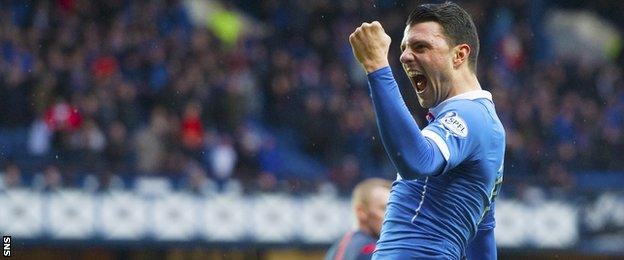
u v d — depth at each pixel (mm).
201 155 56469
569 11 84500
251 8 74125
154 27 63438
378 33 13875
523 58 74188
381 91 13703
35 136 53812
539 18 78062
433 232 14562
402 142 13562
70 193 49781
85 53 59500
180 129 56812
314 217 54562
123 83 57688
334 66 67812
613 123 71750
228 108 59906
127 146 54750
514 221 58844
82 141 53938
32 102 56250
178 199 52031
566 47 81375
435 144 13906
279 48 69750
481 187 14742
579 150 67375
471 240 15312
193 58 63094
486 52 72688
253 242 53250
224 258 60594
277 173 58094
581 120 69750
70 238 49625
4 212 48406
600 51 82750
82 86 56312
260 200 53562
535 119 67812
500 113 66875
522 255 65062
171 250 59812
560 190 59688
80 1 62938
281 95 64938
